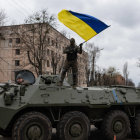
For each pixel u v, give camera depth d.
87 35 7.30
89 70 38.09
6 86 6.07
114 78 51.62
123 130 6.74
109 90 6.96
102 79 43.53
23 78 6.30
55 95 6.05
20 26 25.86
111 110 6.89
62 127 5.89
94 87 7.74
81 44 6.89
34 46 24.30
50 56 30.48
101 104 6.51
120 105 7.08
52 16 23.42
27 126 5.47
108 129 6.57
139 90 7.60
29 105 5.62
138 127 7.14
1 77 38.31
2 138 7.36
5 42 37.66
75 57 6.87
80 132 6.03
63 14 7.54
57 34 27.66
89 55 38.09
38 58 24.25
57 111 6.43
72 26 7.38
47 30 23.72
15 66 36.56
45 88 6.05
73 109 6.57
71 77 7.07
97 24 7.44
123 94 7.15
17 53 37.19
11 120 5.92
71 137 5.94
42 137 5.56
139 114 7.28
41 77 6.59
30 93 5.86
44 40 24.16
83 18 7.43
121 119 6.76
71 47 6.88
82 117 6.09
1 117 5.42
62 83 6.61
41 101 5.78
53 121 6.40
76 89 6.48
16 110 5.45
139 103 7.14
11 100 5.57
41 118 5.60
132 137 7.40
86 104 6.26
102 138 7.26
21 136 5.38
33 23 23.61
